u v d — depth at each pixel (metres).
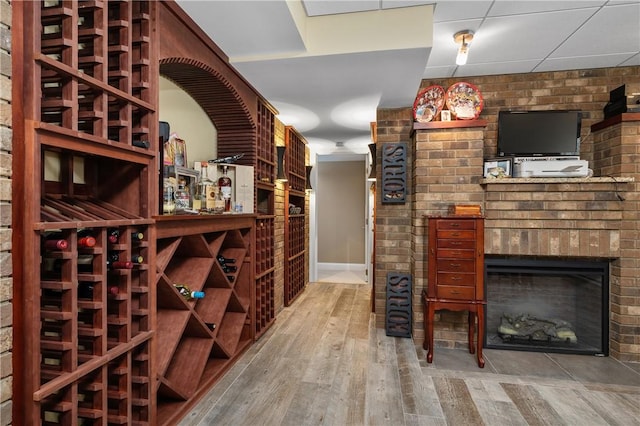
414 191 3.03
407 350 2.76
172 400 1.92
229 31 1.97
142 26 1.54
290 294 4.10
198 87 2.37
